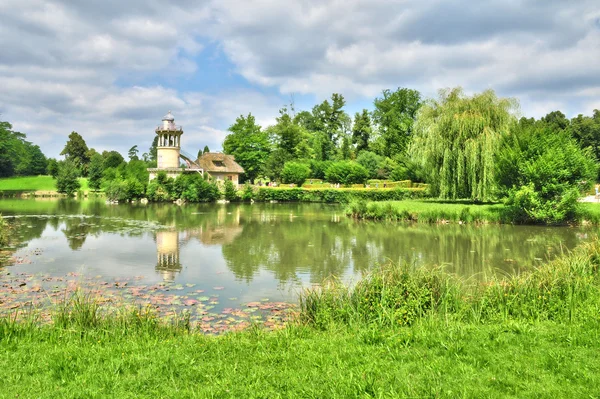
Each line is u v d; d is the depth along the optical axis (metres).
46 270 14.59
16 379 5.20
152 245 20.23
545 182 26.95
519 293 8.70
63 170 67.69
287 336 6.88
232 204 52.38
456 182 33.47
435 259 16.95
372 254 18.06
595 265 10.76
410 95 77.81
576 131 64.88
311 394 4.78
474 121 32.56
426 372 5.33
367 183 65.44
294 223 30.44
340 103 93.12
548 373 5.32
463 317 7.93
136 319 7.58
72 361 5.74
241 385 5.04
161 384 5.09
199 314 9.74
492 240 21.83
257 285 12.73
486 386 4.99
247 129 74.50
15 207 43.38
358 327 7.36
